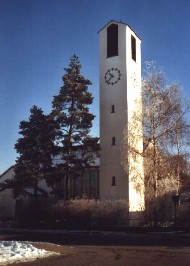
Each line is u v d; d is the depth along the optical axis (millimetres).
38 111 41188
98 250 19219
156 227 30906
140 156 35469
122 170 38094
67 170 38188
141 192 34438
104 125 40469
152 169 34156
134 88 40656
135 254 17719
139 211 35281
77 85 39719
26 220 38625
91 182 43188
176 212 31875
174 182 33812
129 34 42062
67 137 39062
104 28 42938
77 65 41031
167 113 35594
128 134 35625
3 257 15320
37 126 40469
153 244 22359
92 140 38469
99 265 14336
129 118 39219
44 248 19047
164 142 34812
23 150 39844
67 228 34938
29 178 38562
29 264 14172
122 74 40656
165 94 36344
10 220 43906
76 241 24578
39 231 33188
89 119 39156
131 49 42312
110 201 35031
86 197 42750
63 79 40375
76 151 38906
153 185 33750
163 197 32906
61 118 39219
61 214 36281
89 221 34875
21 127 41031
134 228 31641
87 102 39875
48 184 39531
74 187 44000
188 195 35875
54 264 14305
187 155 34594
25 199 43719
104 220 34250
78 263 14680
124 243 23016
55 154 40094
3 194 46688
